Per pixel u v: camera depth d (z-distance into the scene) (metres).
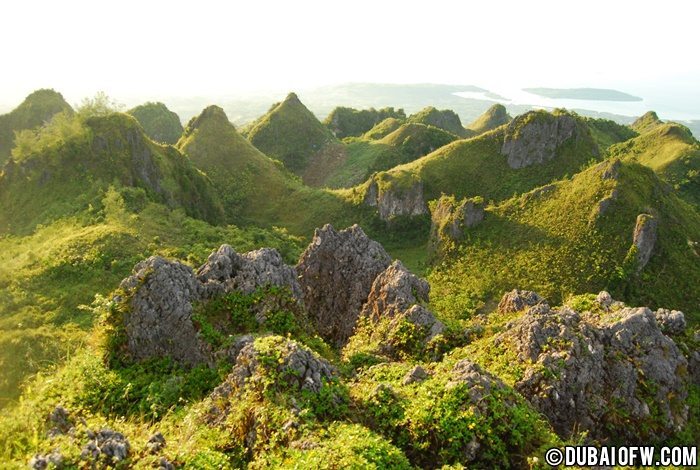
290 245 96.00
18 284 56.78
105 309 22.34
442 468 13.24
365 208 133.12
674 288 82.00
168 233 79.31
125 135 102.69
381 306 30.00
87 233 68.81
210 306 23.38
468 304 76.12
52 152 96.69
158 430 15.20
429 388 16.08
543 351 19.84
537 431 15.14
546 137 128.88
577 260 85.94
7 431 13.98
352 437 13.19
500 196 127.31
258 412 14.41
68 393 17.91
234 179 152.75
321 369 16.48
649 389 19.36
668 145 154.12
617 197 88.69
